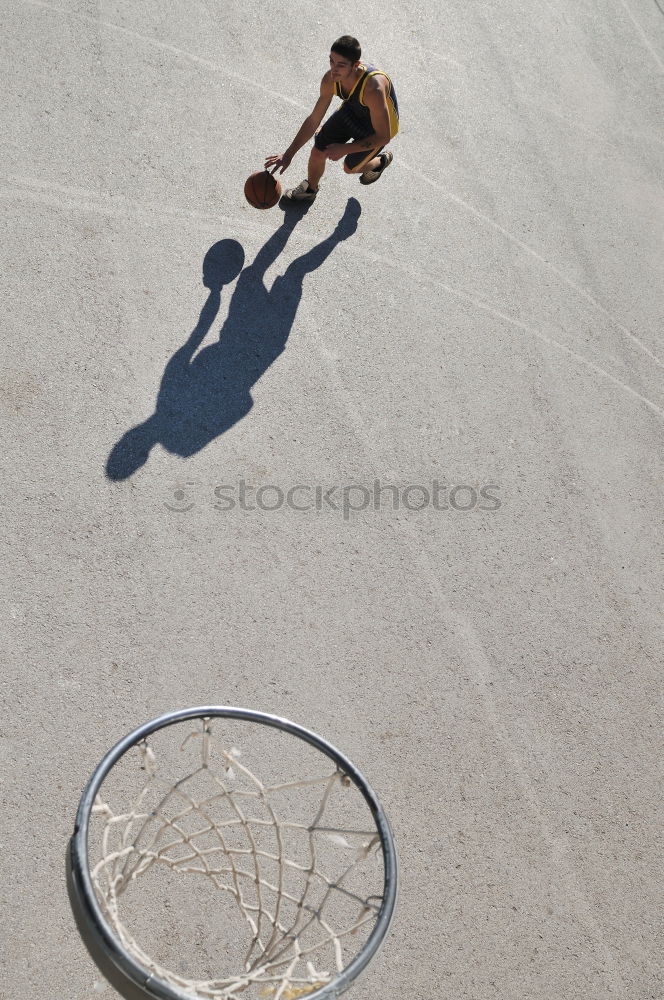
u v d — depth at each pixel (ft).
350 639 17.31
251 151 23.63
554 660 18.12
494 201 25.53
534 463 20.86
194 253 21.49
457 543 19.16
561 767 16.83
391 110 20.40
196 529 17.79
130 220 21.47
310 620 17.33
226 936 13.93
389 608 17.90
